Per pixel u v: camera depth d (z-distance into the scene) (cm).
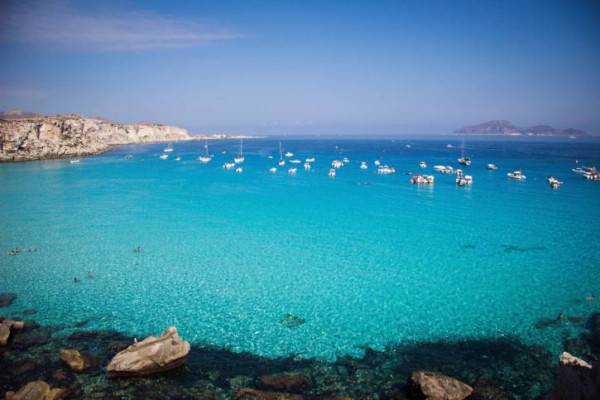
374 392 1616
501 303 2417
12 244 3572
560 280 2750
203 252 3375
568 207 5216
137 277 2822
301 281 2758
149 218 4619
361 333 2088
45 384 1532
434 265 3056
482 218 4612
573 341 1989
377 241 3688
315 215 4791
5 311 2297
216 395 1585
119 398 1558
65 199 5784
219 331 2102
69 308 2347
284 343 1989
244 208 5216
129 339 2014
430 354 1900
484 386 1647
